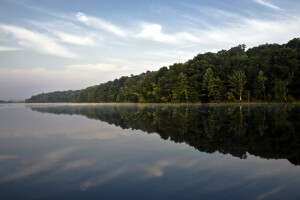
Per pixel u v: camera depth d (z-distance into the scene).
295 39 124.19
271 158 14.95
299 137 21.39
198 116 43.38
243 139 20.95
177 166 13.45
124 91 173.12
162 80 132.12
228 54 149.62
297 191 10.02
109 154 16.38
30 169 13.14
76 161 14.70
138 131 26.95
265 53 114.75
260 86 101.31
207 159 14.84
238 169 12.84
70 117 47.44
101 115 52.16
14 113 62.25
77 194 9.85
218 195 9.69
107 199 9.40
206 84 112.50
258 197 9.49
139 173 12.34
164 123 33.94
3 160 15.02
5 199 9.45
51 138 22.88
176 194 9.80
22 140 21.84
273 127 27.23
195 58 143.50
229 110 58.38
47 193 9.97
